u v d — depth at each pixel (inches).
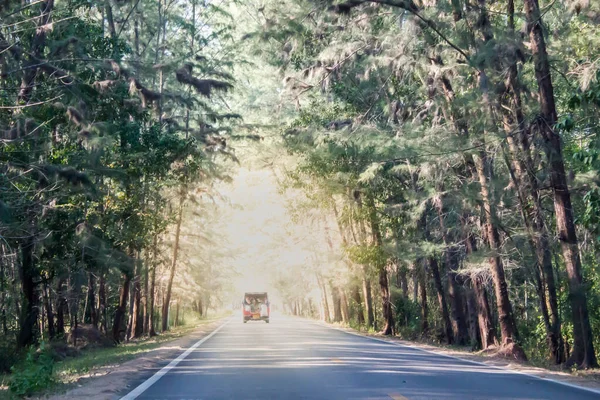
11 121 911.0
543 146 831.7
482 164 974.4
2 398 484.1
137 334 1614.2
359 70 1270.9
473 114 932.6
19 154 882.1
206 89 1155.3
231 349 972.6
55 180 909.8
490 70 904.9
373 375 589.0
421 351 979.9
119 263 1122.0
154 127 1192.8
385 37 1060.5
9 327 1293.1
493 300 1513.3
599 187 776.9
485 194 974.4
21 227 900.6
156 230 1373.0
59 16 981.2
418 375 593.3
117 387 521.7
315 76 1198.9
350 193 1482.5
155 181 1259.8
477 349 1189.1
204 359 797.9
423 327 1558.8
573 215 849.5
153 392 490.0
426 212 1378.0
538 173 911.7
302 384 523.8
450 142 906.7
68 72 936.3
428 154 916.6
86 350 1149.1
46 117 935.7
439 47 1050.1
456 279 1312.7
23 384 503.8
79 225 1015.6
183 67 1160.2
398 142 962.1
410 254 1230.9
